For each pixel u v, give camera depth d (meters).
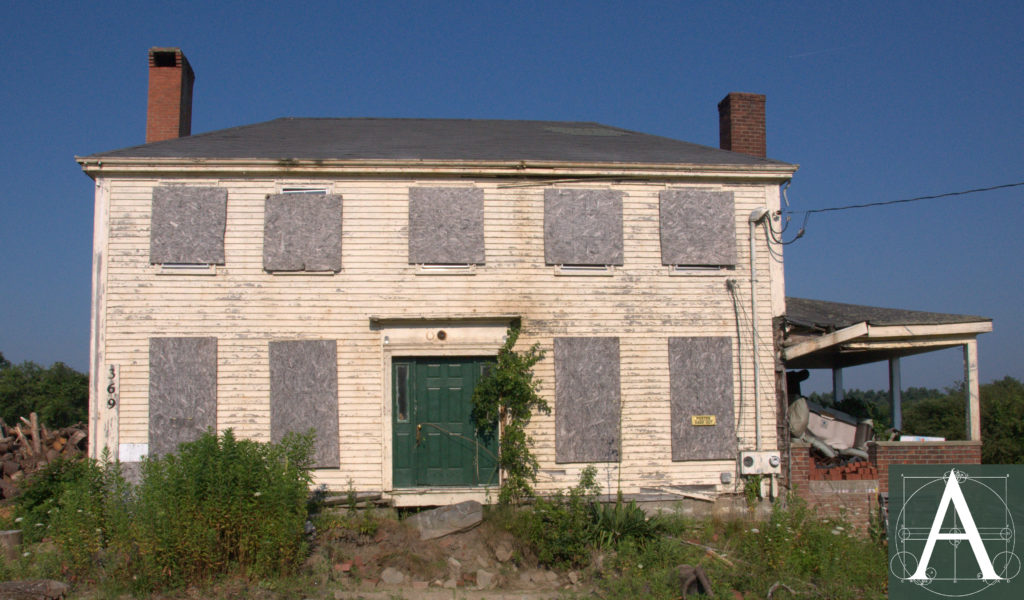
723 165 12.71
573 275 12.45
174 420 11.62
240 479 8.97
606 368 12.31
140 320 11.79
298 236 12.12
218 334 11.87
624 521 10.45
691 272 12.66
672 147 14.73
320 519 10.61
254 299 11.97
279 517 9.03
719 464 12.32
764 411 12.48
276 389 11.80
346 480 11.73
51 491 11.45
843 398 17.52
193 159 11.98
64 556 9.03
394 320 11.94
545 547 10.16
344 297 12.08
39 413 26.77
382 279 12.16
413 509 11.75
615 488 12.07
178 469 9.01
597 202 12.62
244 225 12.11
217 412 11.75
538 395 12.17
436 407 12.06
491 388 11.79
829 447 13.41
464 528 10.67
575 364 12.27
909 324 12.17
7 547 9.80
